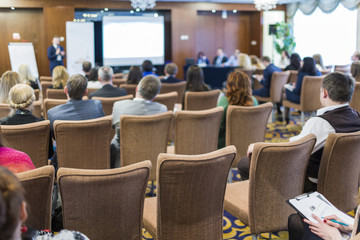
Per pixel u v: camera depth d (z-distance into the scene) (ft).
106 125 10.43
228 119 11.51
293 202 6.56
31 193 5.57
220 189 6.93
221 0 40.22
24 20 36.99
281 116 24.59
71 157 10.39
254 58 33.09
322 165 7.96
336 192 8.16
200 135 11.67
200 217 6.89
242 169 10.40
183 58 41.39
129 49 39.45
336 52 37.29
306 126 8.38
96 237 6.24
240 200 8.24
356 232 5.01
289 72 23.95
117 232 6.37
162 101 15.10
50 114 11.07
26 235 3.82
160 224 6.76
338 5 35.58
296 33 42.37
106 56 38.96
